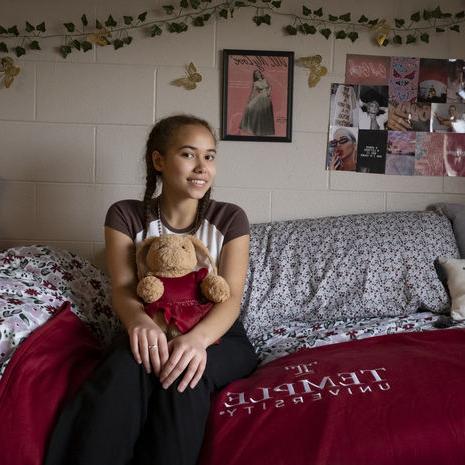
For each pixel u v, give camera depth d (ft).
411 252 5.88
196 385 3.45
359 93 6.55
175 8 6.31
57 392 3.43
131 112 6.39
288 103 6.44
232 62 6.37
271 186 6.57
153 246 4.09
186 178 4.33
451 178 6.71
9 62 6.24
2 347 3.52
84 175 6.44
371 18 6.47
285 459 3.04
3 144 6.35
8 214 6.43
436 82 6.59
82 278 5.01
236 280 4.37
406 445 3.09
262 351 4.92
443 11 6.54
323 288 5.64
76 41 6.22
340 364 3.90
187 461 3.18
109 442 3.13
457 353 4.11
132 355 3.48
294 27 6.40
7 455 3.03
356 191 6.64
